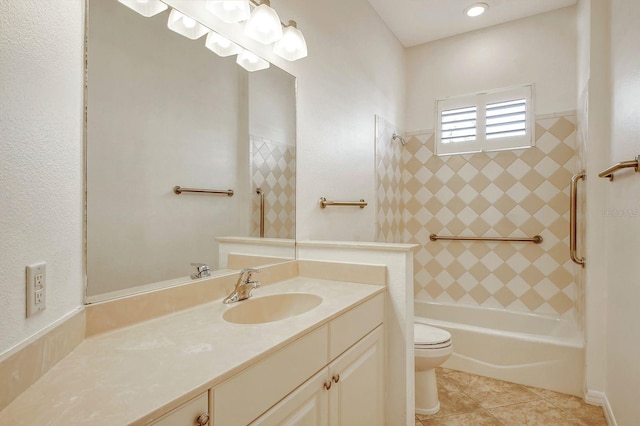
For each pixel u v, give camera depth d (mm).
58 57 836
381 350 1573
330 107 2182
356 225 2461
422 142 3258
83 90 974
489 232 2979
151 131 1200
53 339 778
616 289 1730
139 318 1094
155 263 1203
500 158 2947
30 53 718
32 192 722
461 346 2506
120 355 847
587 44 2156
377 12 2779
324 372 1137
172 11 1282
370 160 2672
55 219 817
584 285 2170
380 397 1564
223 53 1503
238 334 991
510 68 2910
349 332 1299
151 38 1205
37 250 739
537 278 2799
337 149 2252
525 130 2842
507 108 2912
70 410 608
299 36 1642
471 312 2967
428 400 1970
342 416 1248
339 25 2281
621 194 1637
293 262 1809
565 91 2709
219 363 800
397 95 3162
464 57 3094
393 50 3084
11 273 651
